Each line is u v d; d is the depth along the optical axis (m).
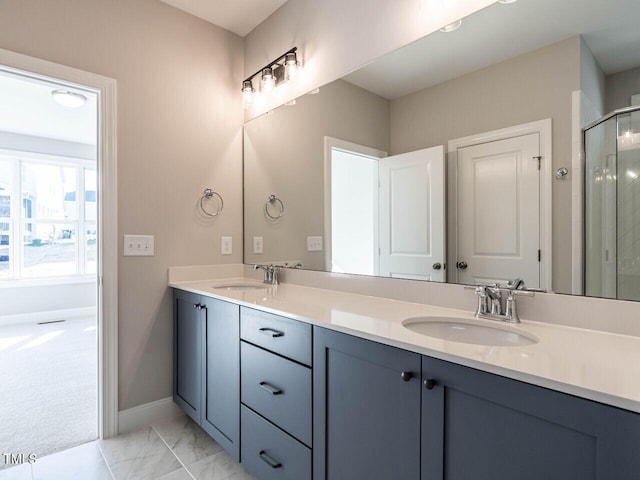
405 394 1.02
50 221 4.97
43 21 1.79
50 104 3.62
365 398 1.13
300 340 1.36
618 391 0.69
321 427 1.28
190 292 2.06
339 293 1.89
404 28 1.61
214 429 1.86
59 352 3.49
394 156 1.68
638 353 0.92
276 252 2.30
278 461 1.46
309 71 2.07
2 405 2.38
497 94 1.35
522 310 1.28
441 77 1.51
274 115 2.31
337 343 1.21
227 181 2.49
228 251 2.49
